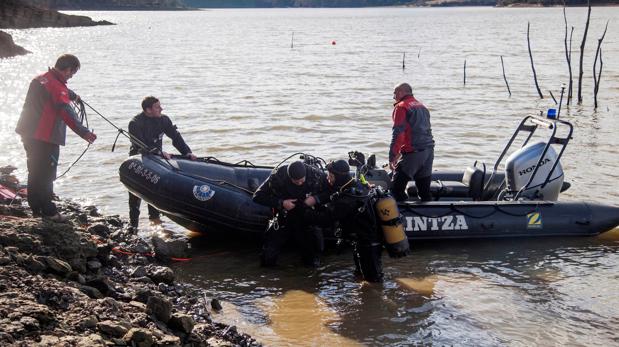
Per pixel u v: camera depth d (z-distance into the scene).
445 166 11.38
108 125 14.77
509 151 12.52
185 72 29.06
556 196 8.12
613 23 85.69
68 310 4.48
